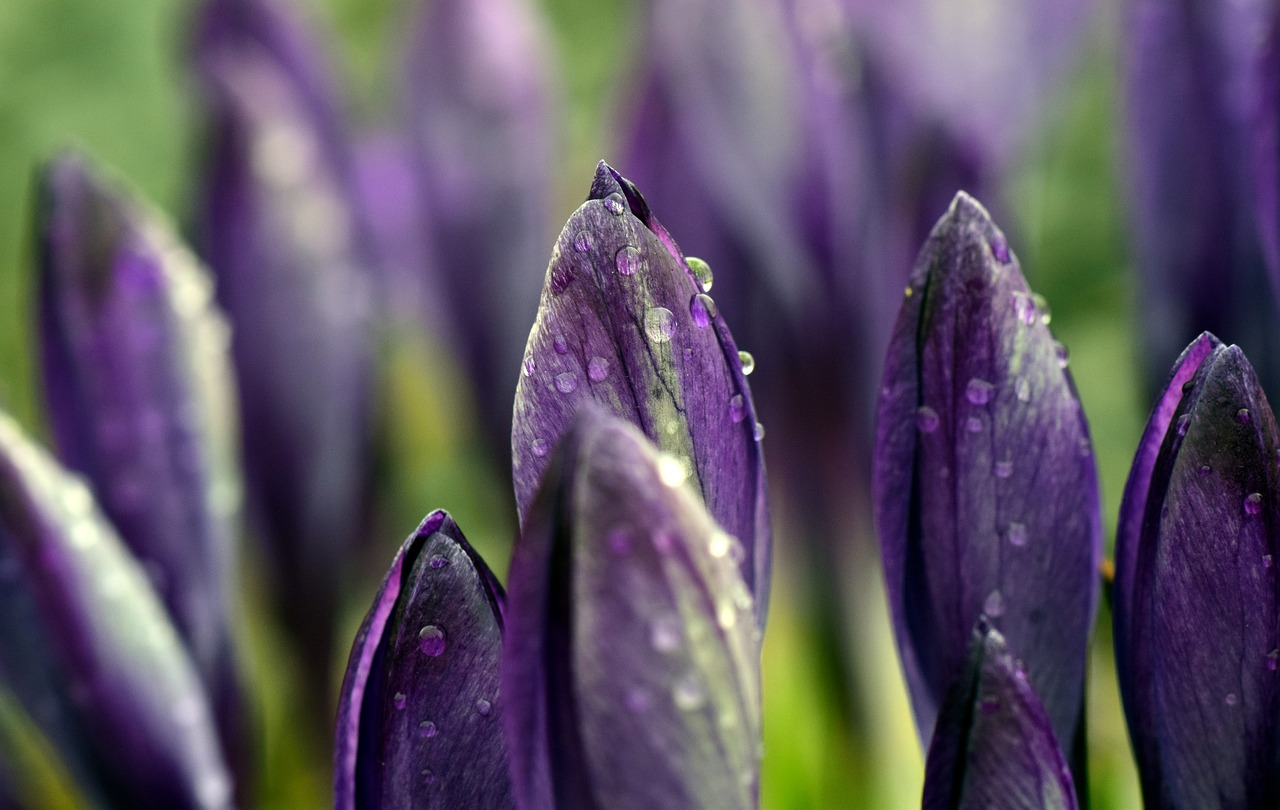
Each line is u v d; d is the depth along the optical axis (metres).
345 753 0.20
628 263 0.19
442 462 0.45
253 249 0.32
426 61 0.36
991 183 0.34
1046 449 0.21
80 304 0.27
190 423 0.28
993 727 0.20
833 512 0.34
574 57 0.74
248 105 0.32
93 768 0.26
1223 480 0.20
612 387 0.19
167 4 0.75
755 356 0.33
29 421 0.51
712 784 0.19
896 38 0.33
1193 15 0.27
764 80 0.33
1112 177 0.62
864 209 0.33
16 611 0.25
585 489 0.18
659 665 0.19
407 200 0.36
